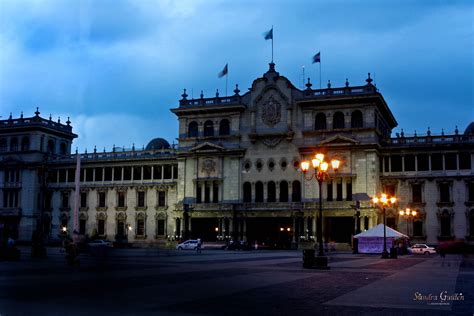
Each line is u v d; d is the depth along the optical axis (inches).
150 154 4429.1
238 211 3966.5
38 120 4756.4
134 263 1813.5
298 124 3966.5
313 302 817.5
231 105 4092.0
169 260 2081.7
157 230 4323.3
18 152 4771.2
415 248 3329.2
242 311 714.2
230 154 4087.1
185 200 4156.0
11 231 4685.0
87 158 4611.2
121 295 863.1
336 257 2613.2
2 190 4793.3
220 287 1016.2
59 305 743.1
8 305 740.7
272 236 3993.6
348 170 3772.1
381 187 3846.0
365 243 3179.1
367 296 901.8
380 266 1818.4
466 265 1907.0
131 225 4399.6
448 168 3727.9
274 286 1051.3
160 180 4357.8
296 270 1534.2
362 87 3821.4
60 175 4680.1
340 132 3843.5
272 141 3998.5
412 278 1290.6
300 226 3828.7
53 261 1876.2
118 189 4475.9
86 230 4503.0
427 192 3750.0
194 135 4252.0
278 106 4028.1
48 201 4677.7
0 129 4830.2
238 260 2116.1
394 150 3831.2
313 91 3951.8
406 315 701.3
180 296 865.5
